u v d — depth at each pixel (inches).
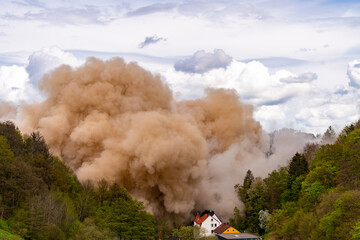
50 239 2037.4
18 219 2031.3
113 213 2679.6
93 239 2202.3
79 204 2647.6
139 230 2662.4
